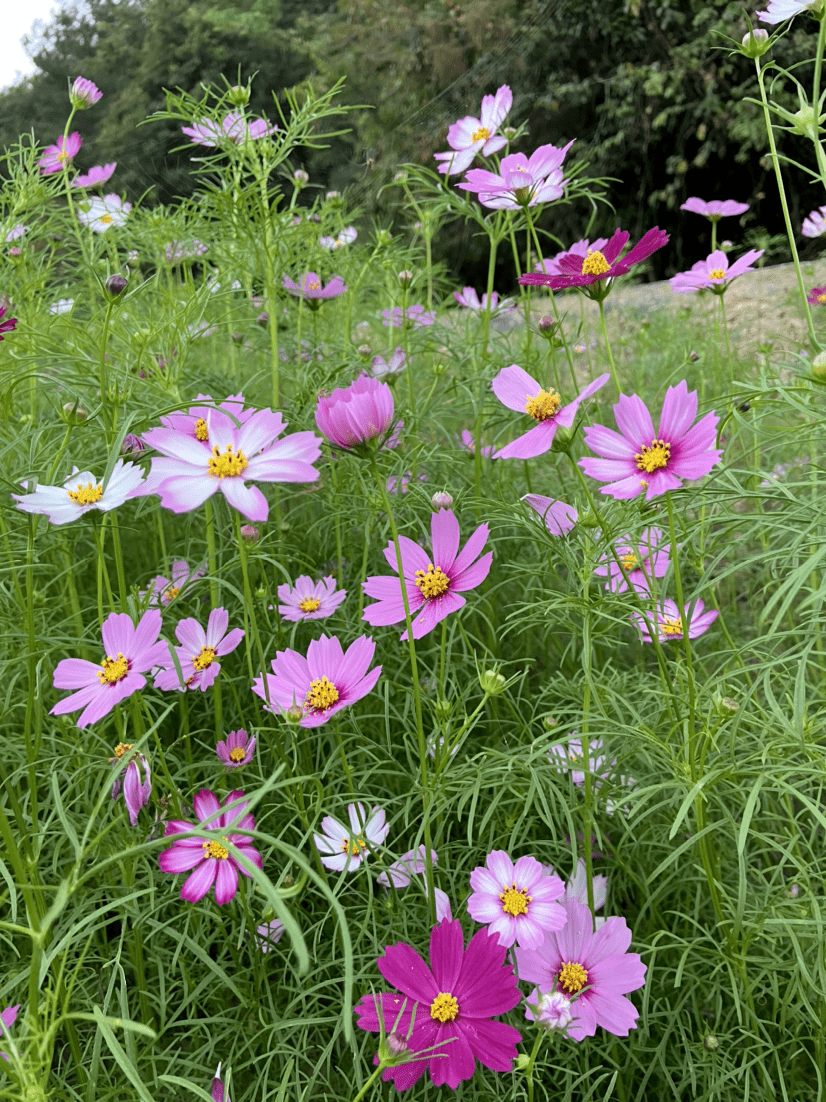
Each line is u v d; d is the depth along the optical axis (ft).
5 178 2.97
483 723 2.39
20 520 2.22
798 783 1.73
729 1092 1.73
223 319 3.18
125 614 1.71
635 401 1.59
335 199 3.49
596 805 1.86
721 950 1.74
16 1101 1.18
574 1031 1.56
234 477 1.50
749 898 1.95
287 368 3.11
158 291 2.95
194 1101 1.69
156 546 2.79
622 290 7.04
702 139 10.00
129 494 1.69
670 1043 1.88
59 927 1.73
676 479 1.53
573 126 11.37
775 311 5.74
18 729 2.27
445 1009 1.43
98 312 2.65
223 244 3.02
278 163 2.74
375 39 10.37
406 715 2.17
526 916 1.62
